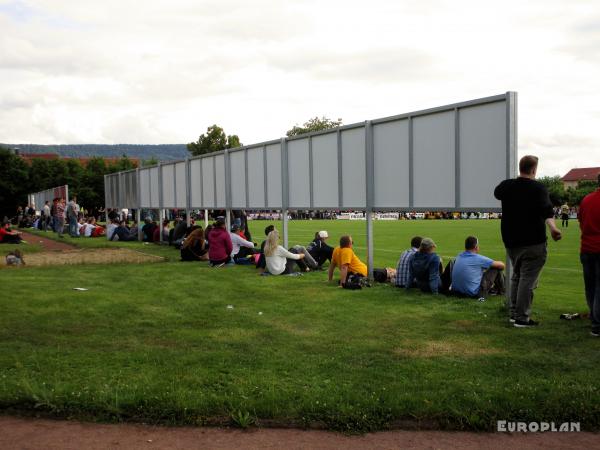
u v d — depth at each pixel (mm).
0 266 13984
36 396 4559
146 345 6301
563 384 4906
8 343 6336
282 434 4141
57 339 6559
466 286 9188
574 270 13656
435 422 4281
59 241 25781
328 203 13102
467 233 30266
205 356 5777
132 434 4152
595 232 6785
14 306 8414
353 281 10281
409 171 10758
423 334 6816
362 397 4547
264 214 74688
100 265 14312
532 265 7090
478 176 9328
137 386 4793
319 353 5980
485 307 8414
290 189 14609
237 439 4059
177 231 20984
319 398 4527
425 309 8312
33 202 61344
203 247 15547
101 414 4406
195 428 4242
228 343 6402
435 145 10203
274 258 12109
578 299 9242
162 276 12016
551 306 8539
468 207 9531
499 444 4012
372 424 4230
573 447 3975
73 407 4477
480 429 4238
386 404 4430
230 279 11562
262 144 15695
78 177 94625
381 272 11133
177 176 21875
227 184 17969
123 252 18672
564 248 20297
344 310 8250
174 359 5695
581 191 95750
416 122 10586
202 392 4684
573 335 6711
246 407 4387
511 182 7227
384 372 5281
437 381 4988
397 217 75938
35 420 4391
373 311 8180
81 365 5484
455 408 4371
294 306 8570
